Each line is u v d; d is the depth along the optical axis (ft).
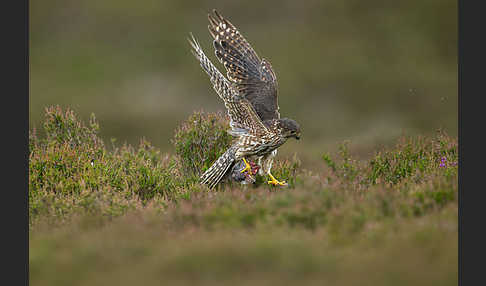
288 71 134.10
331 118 115.34
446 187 38.01
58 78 129.80
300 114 118.52
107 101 118.52
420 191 38.14
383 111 117.70
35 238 34.78
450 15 161.17
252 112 41.57
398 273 28.73
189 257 30.30
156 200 42.19
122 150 51.85
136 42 146.82
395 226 33.60
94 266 30.83
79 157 46.91
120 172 46.98
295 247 30.78
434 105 118.93
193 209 37.58
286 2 166.40
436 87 126.93
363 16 163.63
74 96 120.98
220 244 31.19
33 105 115.55
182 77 130.93
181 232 34.94
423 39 151.74
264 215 36.22
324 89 127.44
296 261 29.60
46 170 45.32
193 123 50.49
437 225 33.12
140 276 29.50
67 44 147.43
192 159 49.88
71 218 38.42
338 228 33.86
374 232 32.96
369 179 44.14
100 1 160.35
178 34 146.82
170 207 40.14
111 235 33.99
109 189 42.86
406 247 30.78
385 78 130.82
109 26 152.87
